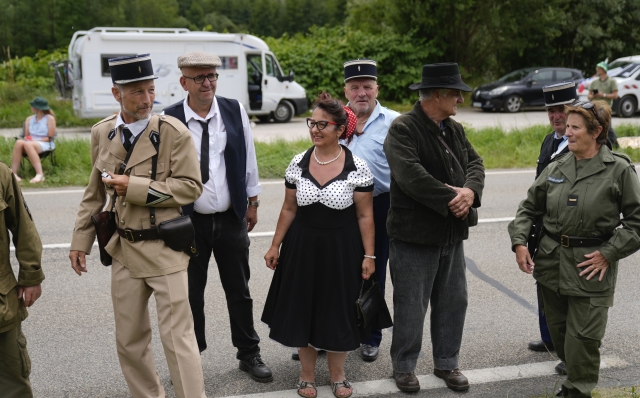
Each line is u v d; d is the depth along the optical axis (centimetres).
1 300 308
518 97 2323
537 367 428
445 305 400
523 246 381
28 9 5284
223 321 508
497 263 656
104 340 471
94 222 343
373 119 450
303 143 1327
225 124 400
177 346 333
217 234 401
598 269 350
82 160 1159
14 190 317
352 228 377
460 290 399
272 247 395
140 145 338
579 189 358
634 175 353
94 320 507
